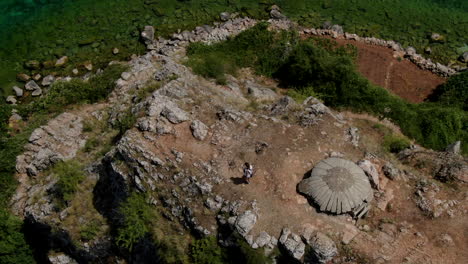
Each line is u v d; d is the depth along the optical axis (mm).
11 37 50438
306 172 29984
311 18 53062
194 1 54906
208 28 50500
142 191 29406
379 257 26312
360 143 33594
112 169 30766
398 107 39812
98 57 48188
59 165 34938
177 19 52562
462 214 28781
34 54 48469
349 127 34375
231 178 29234
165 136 31281
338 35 50562
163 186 29156
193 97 34969
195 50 46719
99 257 31656
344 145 32781
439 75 46594
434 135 38156
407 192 30156
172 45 48594
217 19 52625
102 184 32250
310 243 26188
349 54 47938
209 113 33625
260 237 26500
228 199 28188
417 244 27266
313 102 37500
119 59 48031
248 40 47031
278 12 52812
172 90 34875
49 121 39438
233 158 30359
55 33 50844
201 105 34188
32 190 34969
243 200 28031
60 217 31625
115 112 38250
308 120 34188
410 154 34281
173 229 28641
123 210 28719
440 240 27516
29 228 33906
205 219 27984
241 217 26891
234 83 42375
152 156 29828
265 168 29828
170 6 54125
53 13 53406
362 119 38312
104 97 41875
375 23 52719
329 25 51344
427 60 47875
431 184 30438
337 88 40844
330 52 47812
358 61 47719
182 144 30938
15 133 40156
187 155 30125
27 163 37188
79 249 31375
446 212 28875
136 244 29484
